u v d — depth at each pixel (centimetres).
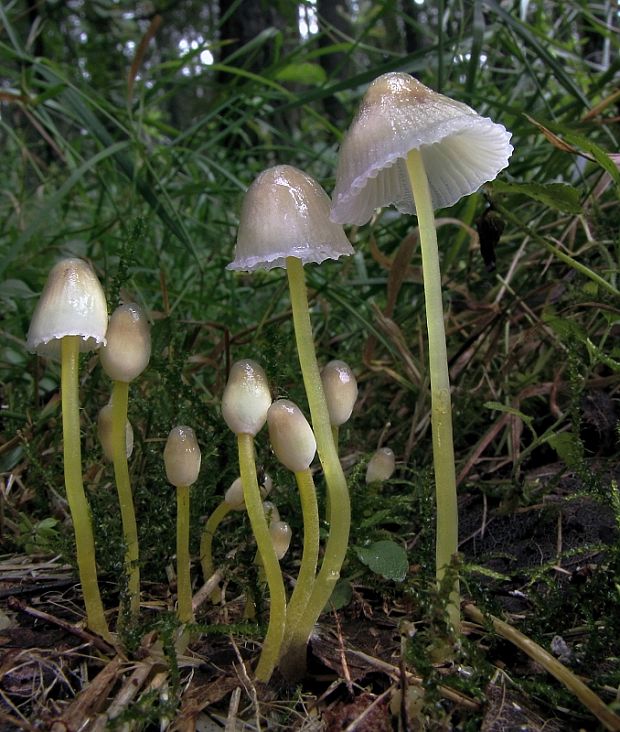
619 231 11
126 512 8
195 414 11
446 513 7
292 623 7
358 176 6
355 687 7
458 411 11
